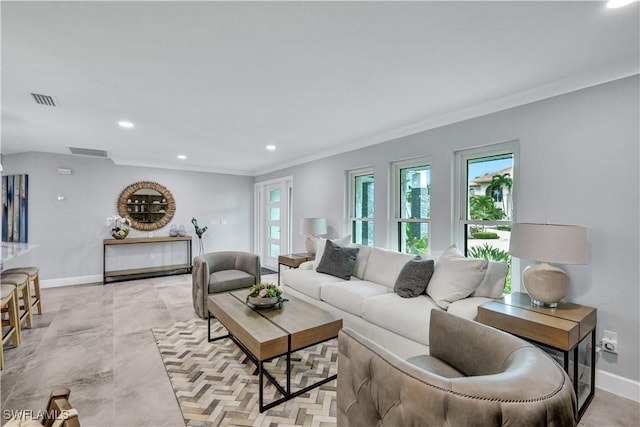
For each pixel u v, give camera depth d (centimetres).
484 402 92
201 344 287
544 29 168
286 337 203
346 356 141
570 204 232
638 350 203
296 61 204
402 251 382
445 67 212
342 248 373
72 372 237
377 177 400
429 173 348
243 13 154
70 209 519
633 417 188
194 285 376
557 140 238
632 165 205
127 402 201
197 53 193
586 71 216
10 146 453
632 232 205
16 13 151
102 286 505
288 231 621
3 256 317
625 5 147
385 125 347
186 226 639
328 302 321
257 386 220
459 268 250
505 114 271
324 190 499
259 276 404
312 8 151
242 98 267
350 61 204
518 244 213
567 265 233
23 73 217
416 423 103
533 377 100
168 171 619
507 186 284
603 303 216
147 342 291
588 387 217
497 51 191
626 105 207
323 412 193
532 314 199
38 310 366
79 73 218
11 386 219
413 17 158
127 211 571
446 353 163
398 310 246
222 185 685
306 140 416
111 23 161
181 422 183
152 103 277
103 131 369
